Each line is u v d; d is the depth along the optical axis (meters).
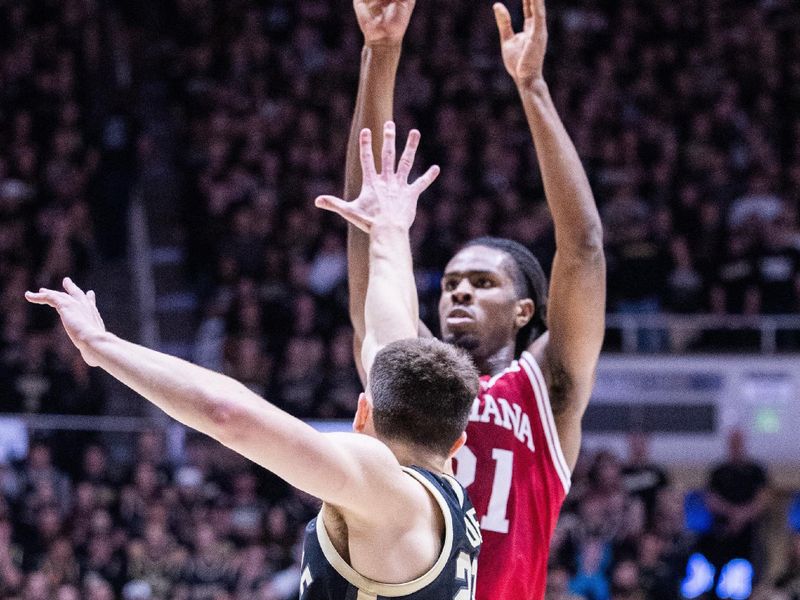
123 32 22.95
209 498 13.96
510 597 4.80
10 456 14.73
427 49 21.44
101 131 19.97
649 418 17.59
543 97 5.00
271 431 3.27
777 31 22.14
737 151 20.25
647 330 17.66
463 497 3.82
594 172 19.48
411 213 4.67
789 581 14.02
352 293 5.09
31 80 20.45
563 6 22.28
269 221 18.78
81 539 13.26
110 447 15.29
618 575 13.42
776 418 17.52
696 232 18.69
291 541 13.76
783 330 17.62
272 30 22.41
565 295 4.90
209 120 21.12
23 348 16.02
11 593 12.62
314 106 20.84
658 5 22.30
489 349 5.21
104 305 19.19
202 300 18.75
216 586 13.02
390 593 3.56
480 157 19.72
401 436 3.83
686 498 17.77
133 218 20.83
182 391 3.28
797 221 19.14
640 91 21.06
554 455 5.00
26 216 18.73
